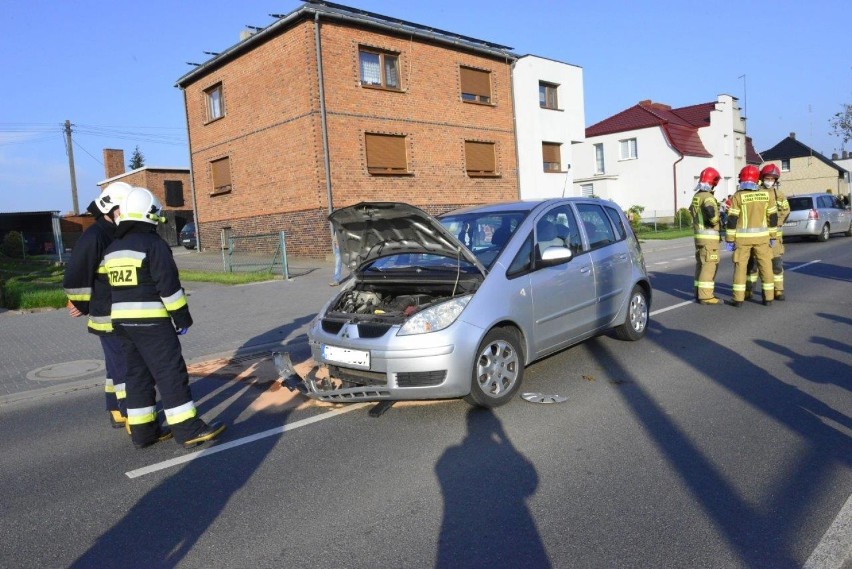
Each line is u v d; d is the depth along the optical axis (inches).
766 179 362.3
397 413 205.6
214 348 319.3
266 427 201.5
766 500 135.9
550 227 238.1
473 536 127.6
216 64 868.0
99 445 196.4
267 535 133.3
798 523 125.8
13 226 1493.6
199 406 227.9
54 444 199.2
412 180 820.6
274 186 804.6
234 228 892.6
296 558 123.5
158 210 186.4
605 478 150.3
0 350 333.1
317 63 722.2
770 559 114.4
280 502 148.3
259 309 436.5
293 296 491.2
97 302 198.7
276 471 166.4
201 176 952.9
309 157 741.3
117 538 136.2
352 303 221.9
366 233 223.5
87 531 140.2
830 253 656.4
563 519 132.3
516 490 146.6
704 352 265.4
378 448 177.3
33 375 282.5
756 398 203.5
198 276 627.2
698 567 112.9
